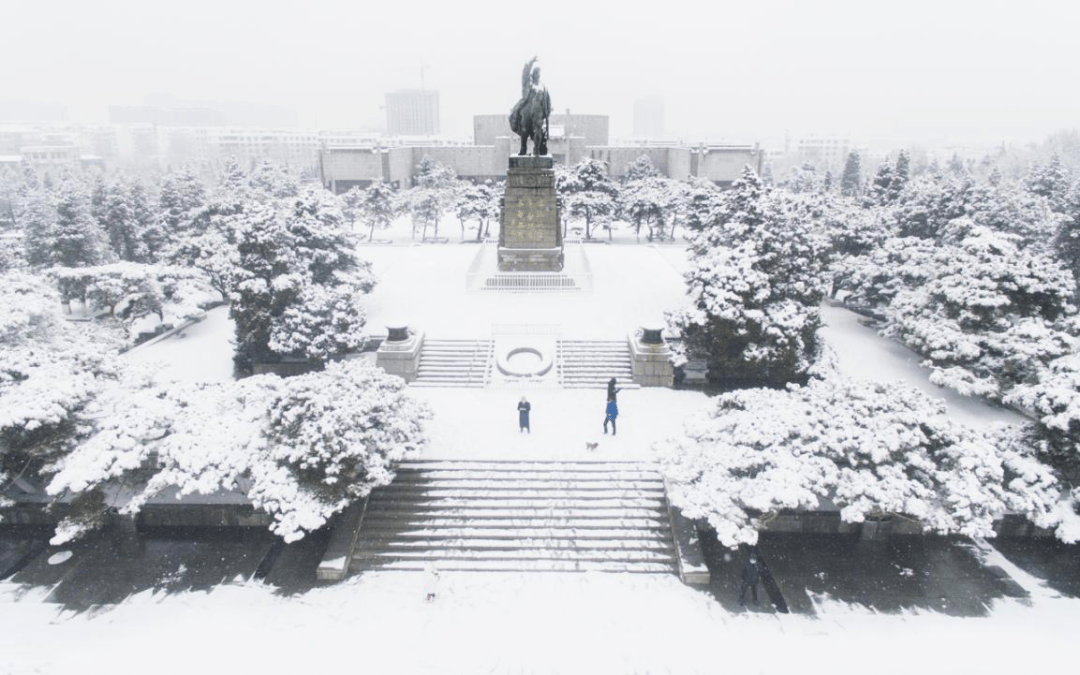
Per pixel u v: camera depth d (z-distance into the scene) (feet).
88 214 186.09
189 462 72.08
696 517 68.39
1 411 71.67
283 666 59.31
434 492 81.66
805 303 114.11
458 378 111.14
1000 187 179.01
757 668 59.36
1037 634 63.26
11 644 61.57
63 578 71.05
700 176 340.80
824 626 64.44
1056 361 80.53
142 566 73.15
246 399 82.07
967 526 66.08
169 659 59.98
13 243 207.62
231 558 74.64
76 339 110.63
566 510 79.36
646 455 87.25
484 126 386.32
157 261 212.84
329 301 117.08
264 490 69.72
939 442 73.10
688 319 106.52
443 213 262.06
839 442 71.61
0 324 95.14
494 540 76.23
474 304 135.33
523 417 91.66
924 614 66.08
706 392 108.88
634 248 192.75
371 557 74.23
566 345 118.52
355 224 281.13
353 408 73.61
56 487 68.13
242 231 115.55
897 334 120.37
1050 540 78.23
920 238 150.51
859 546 77.00
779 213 118.32
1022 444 77.82
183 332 140.97
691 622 65.05
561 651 61.41
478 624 64.80
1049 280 101.91
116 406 78.59
